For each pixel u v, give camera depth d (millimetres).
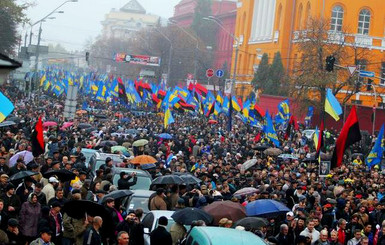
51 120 44938
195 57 117938
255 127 56281
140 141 31469
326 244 16953
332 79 65062
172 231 15273
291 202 21969
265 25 105875
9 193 16703
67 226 15578
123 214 17453
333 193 23312
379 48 84812
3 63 7645
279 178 24891
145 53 132000
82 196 19031
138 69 131875
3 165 21078
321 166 27766
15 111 50875
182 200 17281
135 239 15148
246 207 17766
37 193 17172
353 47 70875
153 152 33344
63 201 16438
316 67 66812
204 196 19656
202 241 12438
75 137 34625
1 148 24219
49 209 15570
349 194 22359
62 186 19453
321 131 28141
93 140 33031
